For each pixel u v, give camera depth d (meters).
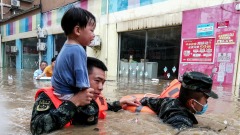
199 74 2.15
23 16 18.39
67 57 1.89
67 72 1.89
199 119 2.42
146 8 9.89
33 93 4.51
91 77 2.06
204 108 2.14
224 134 1.92
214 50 7.59
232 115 2.72
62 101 1.93
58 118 1.79
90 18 1.94
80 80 1.82
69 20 1.89
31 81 7.26
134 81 8.33
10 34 20.44
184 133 1.85
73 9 1.93
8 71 14.30
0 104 3.27
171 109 2.22
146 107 2.82
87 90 1.85
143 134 1.84
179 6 8.61
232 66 7.18
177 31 8.96
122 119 2.35
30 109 2.95
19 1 21.41
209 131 1.96
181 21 8.55
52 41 15.66
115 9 11.33
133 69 10.74
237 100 4.06
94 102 2.12
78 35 1.91
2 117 2.50
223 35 7.34
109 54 11.74
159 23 9.36
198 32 7.99
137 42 10.66
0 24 22.00
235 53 7.11
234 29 7.09
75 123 2.06
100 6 12.11
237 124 2.28
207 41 7.76
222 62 7.40
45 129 1.79
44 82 6.95
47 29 15.91
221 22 7.38
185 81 2.17
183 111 2.16
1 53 21.80
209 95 2.07
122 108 2.90
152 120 2.29
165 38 9.45
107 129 1.98
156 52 9.85
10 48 20.61
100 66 2.12
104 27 11.92
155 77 9.91
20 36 18.98
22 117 2.52
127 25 10.73
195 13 8.07
